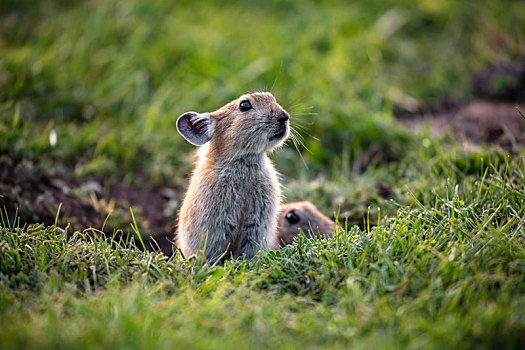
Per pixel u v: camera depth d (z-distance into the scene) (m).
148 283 7.26
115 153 13.16
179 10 18.06
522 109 14.48
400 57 17.25
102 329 5.71
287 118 9.38
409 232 7.80
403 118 15.23
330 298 6.77
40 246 7.72
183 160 13.41
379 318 6.06
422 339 5.67
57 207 10.91
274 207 9.55
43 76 14.79
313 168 13.27
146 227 11.22
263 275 7.28
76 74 15.15
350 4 19.30
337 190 11.96
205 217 9.14
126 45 16.28
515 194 8.38
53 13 17.94
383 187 11.65
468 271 6.86
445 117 14.77
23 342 5.61
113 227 10.87
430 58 17.38
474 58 17.03
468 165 10.80
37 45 15.98
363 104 14.48
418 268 6.92
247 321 6.09
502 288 6.49
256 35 17.28
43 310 6.45
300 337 5.94
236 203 9.21
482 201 8.65
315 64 15.68
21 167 11.30
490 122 13.55
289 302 6.63
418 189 10.12
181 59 16.02
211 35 16.88
